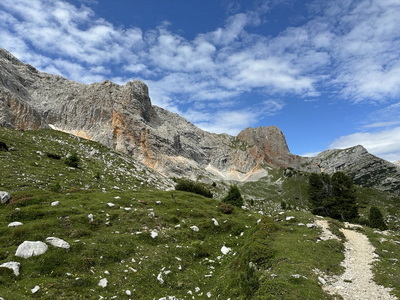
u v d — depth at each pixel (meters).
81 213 29.83
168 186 93.31
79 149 94.44
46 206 30.28
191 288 21.11
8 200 30.48
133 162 110.88
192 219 38.00
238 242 32.56
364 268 21.83
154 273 21.86
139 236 27.73
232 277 21.16
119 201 37.47
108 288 18.30
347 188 61.06
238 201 57.78
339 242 27.83
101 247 23.12
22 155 60.19
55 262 19.52
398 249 26.77
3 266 17.52
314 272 20.02
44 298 15.80
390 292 17.16
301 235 29.27
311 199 68.38
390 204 171.38
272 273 19.62
